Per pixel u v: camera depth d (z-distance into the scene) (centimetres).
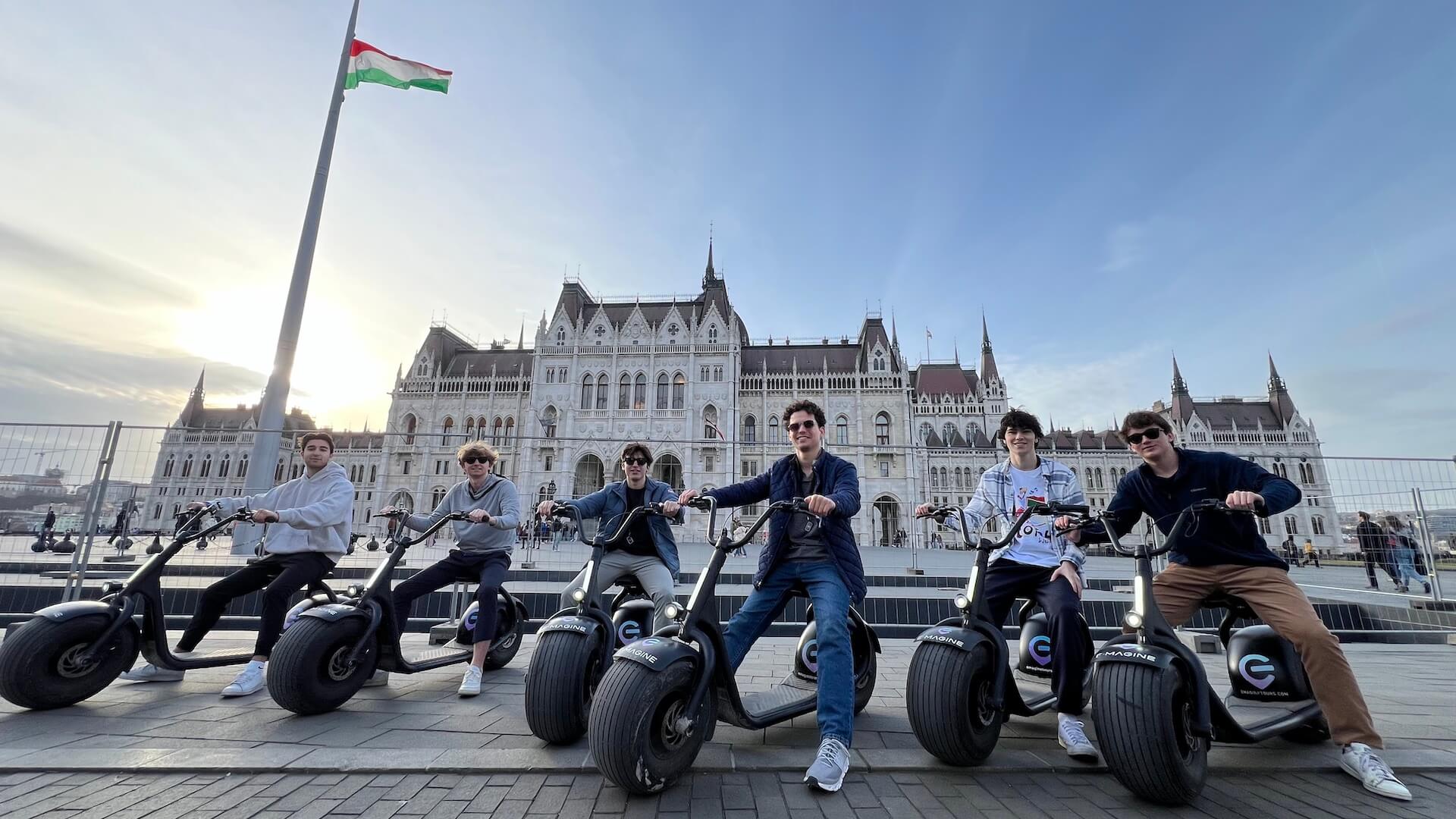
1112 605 853
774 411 5972
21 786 294
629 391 5712
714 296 6288
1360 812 288
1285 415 6894
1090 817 280
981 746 336
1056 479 437
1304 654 353
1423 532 830
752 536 346
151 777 310
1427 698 510
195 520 500
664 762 294
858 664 462
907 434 5859
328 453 554
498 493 560
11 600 736
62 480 763
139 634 471
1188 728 294
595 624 386
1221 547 388
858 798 299
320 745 356
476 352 7050
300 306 1625
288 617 549
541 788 304
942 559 2252
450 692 505
